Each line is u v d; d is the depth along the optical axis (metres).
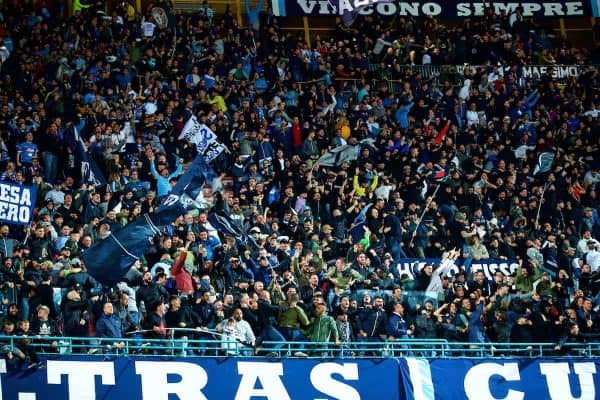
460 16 43.00
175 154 31.44
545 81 39.56
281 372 24.02
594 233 33.56
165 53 35.97
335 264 27.72
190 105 33.75
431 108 36.72
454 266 30.44
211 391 23.41
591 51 43.91
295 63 37.69
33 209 25.30
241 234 28.53
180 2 41.72
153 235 25.33
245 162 32.22
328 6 41.97
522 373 25.73
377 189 32.38
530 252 31.11
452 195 33.06
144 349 23.91
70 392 22.34
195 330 23.72
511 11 42.50
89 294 24.08
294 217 29.78
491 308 27.39
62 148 30.39
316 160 33.28
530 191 34.62
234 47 37.41
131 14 39.06
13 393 21.88
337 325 25.58
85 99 33.06
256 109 34.94
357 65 39.00
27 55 34.22
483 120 37.50
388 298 27.12
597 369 26.27
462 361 25.44
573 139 37.25
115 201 28.48
